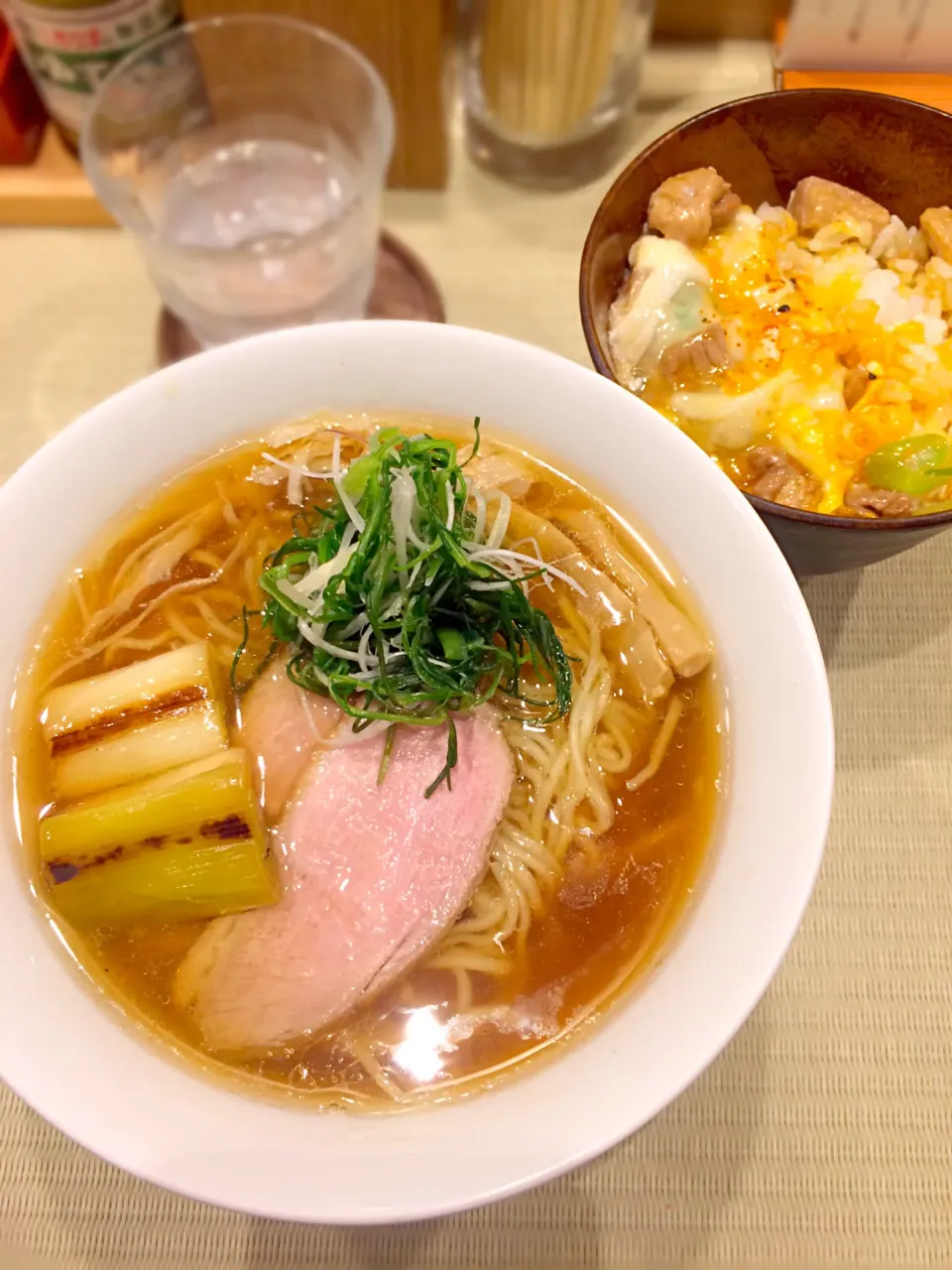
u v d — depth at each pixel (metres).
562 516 0.28
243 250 0.33
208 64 0.36
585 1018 0.23
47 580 0.26
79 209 0.38
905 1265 0.24
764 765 0.23
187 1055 0.23
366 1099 0.22
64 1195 0.25
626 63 0.38
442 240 0.38
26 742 0.25
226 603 0.28
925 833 0.29
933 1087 0.26
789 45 0.40
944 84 0.40
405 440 0.25
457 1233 0.25
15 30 0.36
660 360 0.32
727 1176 0.25
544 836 0.26
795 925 0.20
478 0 0.36
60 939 0.23
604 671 0.27
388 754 0.25
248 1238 0.25
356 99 0.36
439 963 0.24
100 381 0.36
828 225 0.34
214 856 0.22
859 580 0.33
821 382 0.32
